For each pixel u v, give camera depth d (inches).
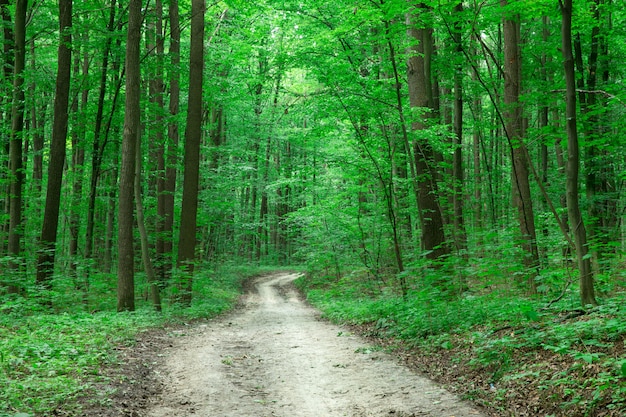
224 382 282.2
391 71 581.9
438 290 419.5
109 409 225.8
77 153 893.8
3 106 703.7
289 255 2006.6
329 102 554.9
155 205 940.6
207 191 1034.1
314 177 711.1
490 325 354.0
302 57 564.4
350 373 305.3
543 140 453.4
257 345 416.2
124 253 597.0
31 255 775.1
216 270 1272.1
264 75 616.1
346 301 751.7
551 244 435.5
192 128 735.7
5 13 653.3
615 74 611.8
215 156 1179.3
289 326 554.6
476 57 581.3
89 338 385.7
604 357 230.8
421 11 450.6
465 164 1354.6
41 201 903.1
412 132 516.1
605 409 190.1
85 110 736.3
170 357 358.0
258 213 1908.2
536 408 212.1
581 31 523.2
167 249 859.4
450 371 291.0
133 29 593.0
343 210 706.8
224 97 937.5
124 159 596.4
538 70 631.8
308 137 609.0
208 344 420.2
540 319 320.5
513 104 445.1
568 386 216.2
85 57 814.5
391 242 711.7
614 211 583.5
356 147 600.4
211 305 743.7
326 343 420.5
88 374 281.7
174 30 783.1
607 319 269.6
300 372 311.9
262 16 856.3
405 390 259.6
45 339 366.0
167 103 1058.7
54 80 687.1
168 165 834.2
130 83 596.1
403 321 439.8
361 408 234.1
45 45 926.4
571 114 302.0
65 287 642.8
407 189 653.9
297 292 1180.5
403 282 544.4
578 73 543.5
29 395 230.7
